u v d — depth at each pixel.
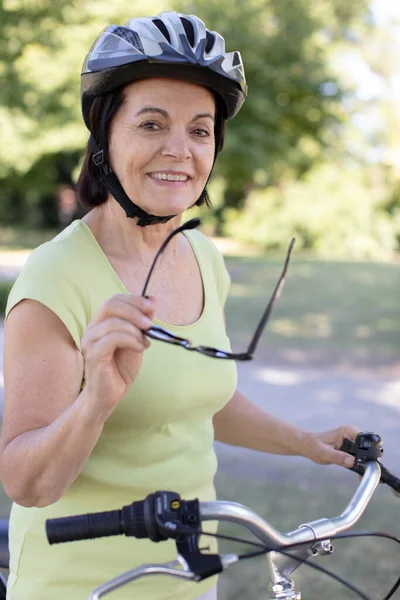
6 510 4.39
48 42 11.46
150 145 1.61
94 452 1.61
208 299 1.81
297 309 13.41
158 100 1.60
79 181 1.76
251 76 14.02
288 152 15.37
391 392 7.58
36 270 1.56
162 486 1.64
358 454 1.77
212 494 1.76
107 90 1.62
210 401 1.70
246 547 3.95
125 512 1.22
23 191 16.61
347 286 17.03
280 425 1.97
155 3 11.12
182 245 1.85
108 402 1.32
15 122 11.75
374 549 3.96
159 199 1.64
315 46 14.77
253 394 7.41
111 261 1.69
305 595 3.46
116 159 1.65
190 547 1.21
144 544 1.60
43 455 1.39
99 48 1.61
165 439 1.64
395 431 6.18
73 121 11.87
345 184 27.81
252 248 27.22
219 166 15.26
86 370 1.32
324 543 1.49
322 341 10.43
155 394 1.59
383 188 29.81
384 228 27.78
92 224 1.73
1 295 14.40
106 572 1.58
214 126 1.76
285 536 1.38
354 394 7.46
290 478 5.12
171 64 1.57
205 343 1.73
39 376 1.49
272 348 9.84
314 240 27.20
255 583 3.57
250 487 4.90
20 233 31.95
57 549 1.60
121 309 1.26
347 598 3.43
